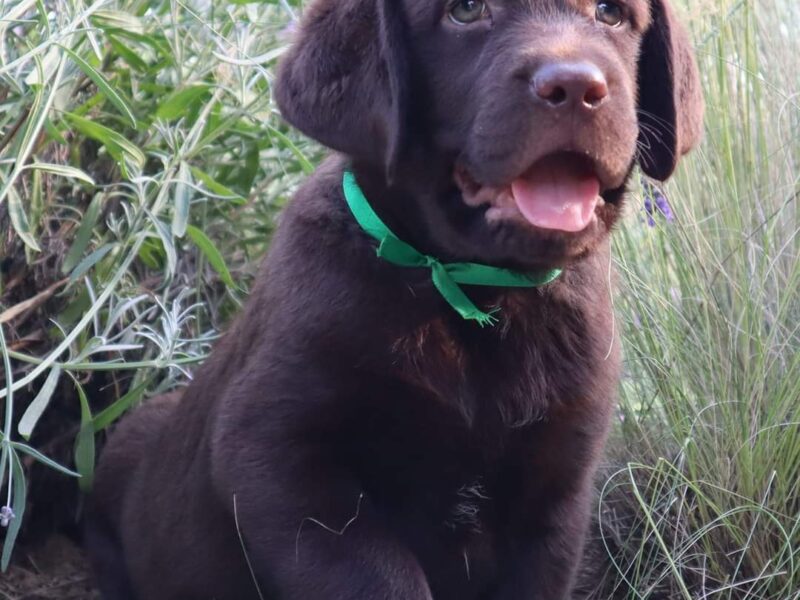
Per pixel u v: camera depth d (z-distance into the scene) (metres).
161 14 3.77
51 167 3.12
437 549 2.78
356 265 2.64
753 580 3.06
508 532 2.83
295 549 2.59
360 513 2.62
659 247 3.54
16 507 2.97
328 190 2.75
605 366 2.79
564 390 2.73
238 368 2.79
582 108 2.37
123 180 3.73
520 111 2.40
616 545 3.49
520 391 2.71
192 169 3.53
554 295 2.75
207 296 3.82
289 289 2.69
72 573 3.68
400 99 2.55
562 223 2.44
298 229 2.75
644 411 3.54
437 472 2.72
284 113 2.76
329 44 2.68
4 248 3.52
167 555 3.09
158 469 3.17
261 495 2.62
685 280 3.46
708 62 3.71
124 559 3.38
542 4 2.59
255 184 4.07
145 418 3.42
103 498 3.41
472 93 2.53
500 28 2.54
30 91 3.33
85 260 3.27
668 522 3.27
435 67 2.60
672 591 3.33
